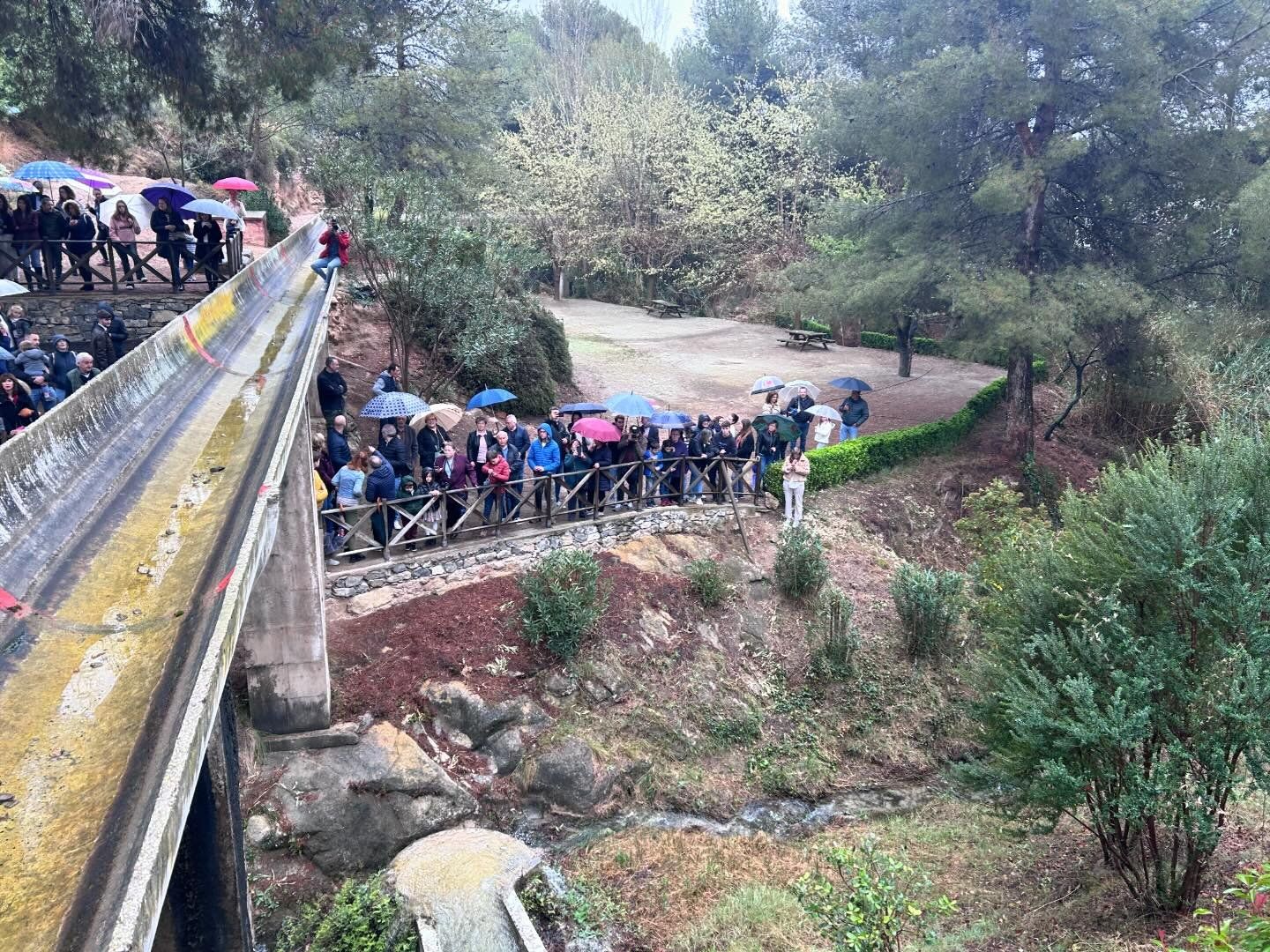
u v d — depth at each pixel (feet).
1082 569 32.35
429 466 46.14
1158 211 71.20
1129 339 72.49
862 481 66.64
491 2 89.81
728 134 136.98
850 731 45.65
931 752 45.47
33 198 53.26
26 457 20.22
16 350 41.91
